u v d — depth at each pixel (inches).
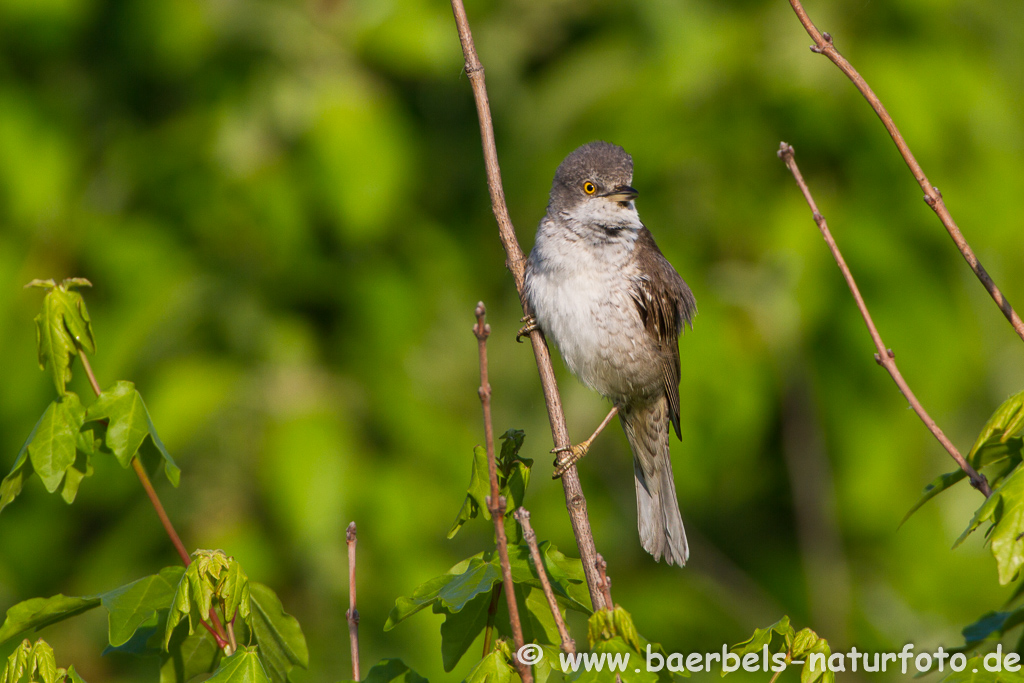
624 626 170.6
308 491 432.8
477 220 544.7
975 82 473.1
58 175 476.4
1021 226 481.4
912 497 506.6
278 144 478.6
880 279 464.4
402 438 472.1
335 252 493.4
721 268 472.4
